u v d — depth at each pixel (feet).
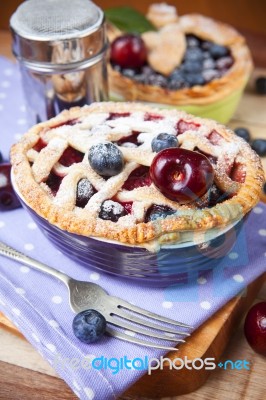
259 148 1.60
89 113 1.36
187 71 1.67
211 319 1.23
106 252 1.19
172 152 1.16
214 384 1.20
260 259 1.31
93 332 1.17
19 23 1.49
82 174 1.23
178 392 1.20
